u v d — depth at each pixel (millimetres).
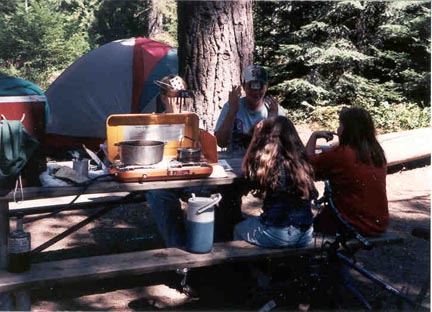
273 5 12531
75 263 3662
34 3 19250
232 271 4480
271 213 3848
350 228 3783
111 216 6023
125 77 8883
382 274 4652
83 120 8852
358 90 11953
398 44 12703
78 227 4297
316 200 3908
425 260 4953
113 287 4426
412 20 11922
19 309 3582
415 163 8383
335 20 12266
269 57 12867
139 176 3695
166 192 4262
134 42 9312
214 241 4469
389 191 7137
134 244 5234
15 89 3795
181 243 4125
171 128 4121
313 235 4031
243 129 4590
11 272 3498
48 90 9375
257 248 3865
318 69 12125
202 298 4176
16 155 3434
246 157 3832
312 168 3828
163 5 22094
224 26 6156
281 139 3785
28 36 18391
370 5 12148
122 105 8805
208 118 6203
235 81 6262
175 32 22062
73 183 3684
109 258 3746
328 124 11086
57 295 4266
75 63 9352
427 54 12406
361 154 3869
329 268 3764
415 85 11930
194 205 3768
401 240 3965
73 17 22938
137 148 3785
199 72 6203
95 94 8867
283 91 12211
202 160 4027
